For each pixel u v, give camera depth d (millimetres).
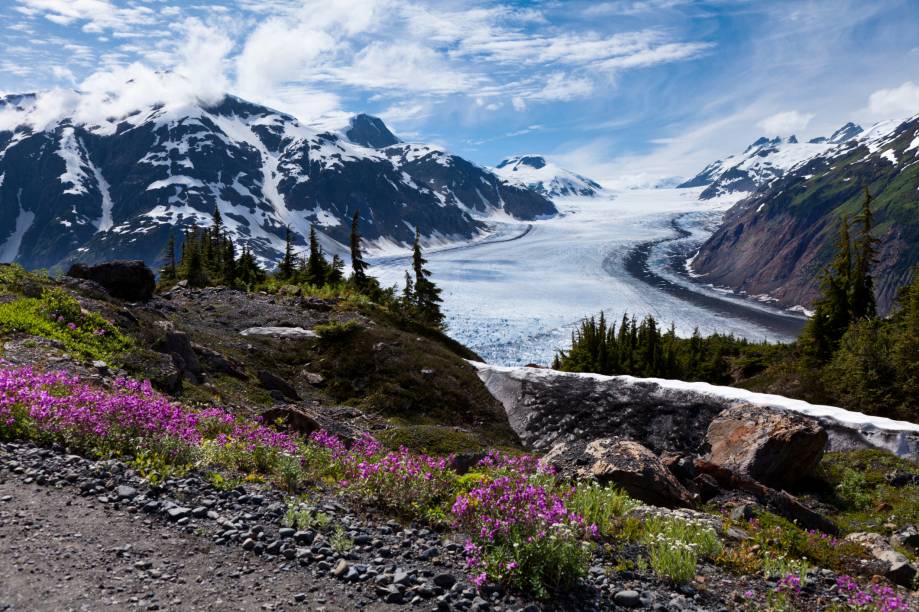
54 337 15742
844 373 30844
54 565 5305
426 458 8766
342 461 10070
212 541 6180
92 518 6379
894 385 27766
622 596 5676
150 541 6031
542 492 6734
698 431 22016
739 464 14758
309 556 5934
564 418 26078
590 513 7648
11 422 8539
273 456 9375
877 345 29281
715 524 8664
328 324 34031
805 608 6078
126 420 8828
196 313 35375
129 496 6992
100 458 8195
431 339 44125
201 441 9555
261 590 5273
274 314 37125
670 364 64312
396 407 27766
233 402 19797
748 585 6520
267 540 6250
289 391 25031
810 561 8062
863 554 8328
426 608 5148
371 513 7602
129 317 20859
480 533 6148
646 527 7766
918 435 17609
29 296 19250
